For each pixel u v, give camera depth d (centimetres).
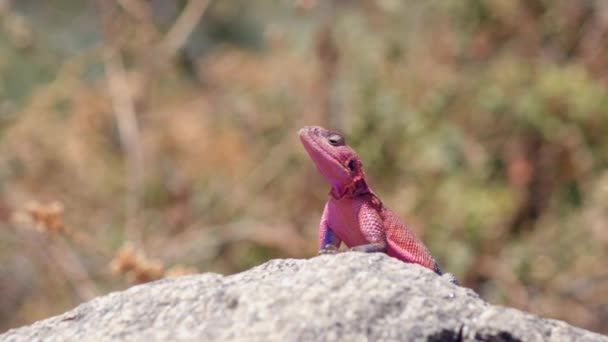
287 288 855
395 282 855
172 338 831
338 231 1170
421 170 2452
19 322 2655
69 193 2706
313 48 2648
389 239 1140
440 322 826
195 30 3388
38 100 2739
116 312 898
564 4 2695
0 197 2598
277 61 2798
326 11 2688
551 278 2431
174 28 2934
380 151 2470
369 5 2712
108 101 2798
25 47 2859
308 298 835
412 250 1139
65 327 907
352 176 1159
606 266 2405
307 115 2647
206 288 892
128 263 1742
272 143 2766
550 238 2444
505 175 2500
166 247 2545
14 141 2697
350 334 802
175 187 2700
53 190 2697
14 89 2847
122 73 2759
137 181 2622
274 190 2645
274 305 836
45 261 2427
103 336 863
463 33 2691
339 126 2591
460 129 2505
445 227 2353
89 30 3347
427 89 2536
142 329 862
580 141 2398
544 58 2698
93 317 906
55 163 2722
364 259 895
